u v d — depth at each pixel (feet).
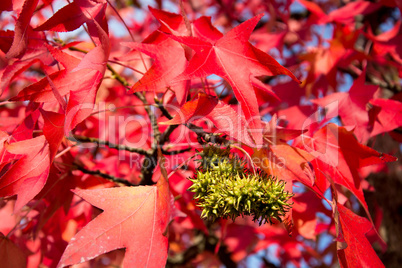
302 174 1.60
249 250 3.27
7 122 1.90
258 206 1.52
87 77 1.56
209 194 1.55
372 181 2.56
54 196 1.83
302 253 3.11
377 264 1.57
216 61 1.53
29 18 1.57
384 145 2.57
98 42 1.58
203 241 3.34
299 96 2.22
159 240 1.50
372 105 2.03
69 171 1.84
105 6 1.62
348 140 1.66
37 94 1.55
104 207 1.49
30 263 1.95
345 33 2.13
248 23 1.52
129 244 1.48
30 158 1.55
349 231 1.58
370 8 2.17
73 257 1.43
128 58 1.80
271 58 1.52
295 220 1.85
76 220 2.00
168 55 1.62
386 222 2.46
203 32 1.67
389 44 2.08
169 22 1.67
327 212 1.93
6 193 1.52
